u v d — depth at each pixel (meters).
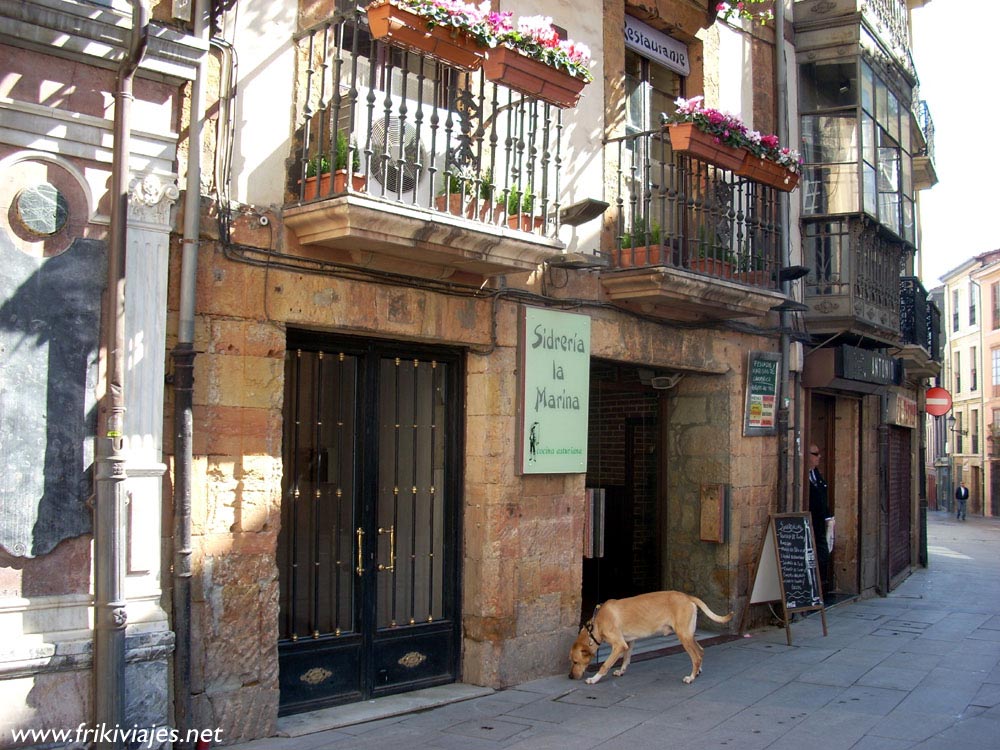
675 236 8.48
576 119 8.45
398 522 7.22
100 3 5.14
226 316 5.85
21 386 4.93
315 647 6.59
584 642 7.67
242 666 5.80
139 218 5.35
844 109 11.54
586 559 11.06
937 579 15.98
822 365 11.30
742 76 10.78
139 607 5.28
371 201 5.85
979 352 48.16
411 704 6.82
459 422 7.57
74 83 5.15
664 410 10.52
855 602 12.73
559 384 7.91
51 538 4.99
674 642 9.41
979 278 48.00
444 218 6.25
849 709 6.84
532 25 6.87
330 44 6.59
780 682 7.71
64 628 5.02
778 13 11.26
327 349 6.77
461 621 7.52
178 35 5.43
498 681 7.36
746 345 10.33
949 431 52.97
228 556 5.78
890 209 12.55
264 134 6.15
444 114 7.23
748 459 10.23
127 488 5.24
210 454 5.75
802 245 11.52
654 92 9.90
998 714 6.70
